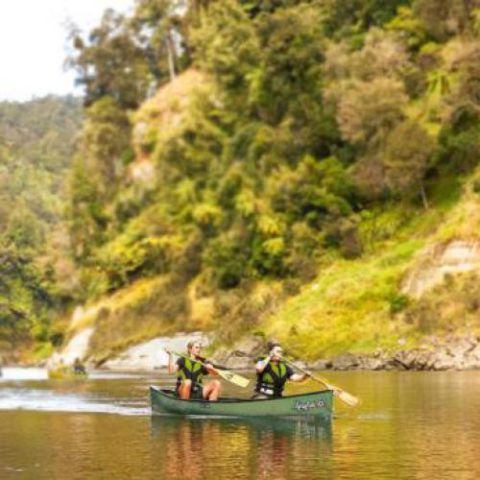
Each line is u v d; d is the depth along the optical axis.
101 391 48.12
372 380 49.88
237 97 111.56
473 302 63.44
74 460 22.30
